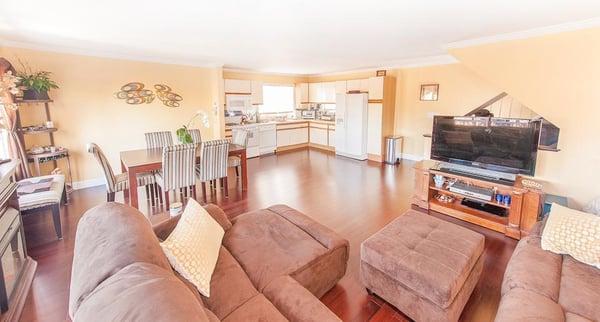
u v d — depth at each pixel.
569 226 1.91
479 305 2.03
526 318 1.34
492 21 2.89
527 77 3.36
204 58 5.16
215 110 5.98
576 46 3.00
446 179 3.59
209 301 1.44
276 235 2.14
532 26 3.08
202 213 1.89
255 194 4.30
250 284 1.61
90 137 4.64
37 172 3.93
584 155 3.14
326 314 1.40
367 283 2.07
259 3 2.32
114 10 2.49
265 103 7.79
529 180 3.09
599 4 2.40
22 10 2.48
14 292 2.01
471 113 5.11
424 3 2.36
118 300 0.81
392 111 6.53
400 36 3.50
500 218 3.20
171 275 1.02
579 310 1.41
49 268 2.44
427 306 1.72
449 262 1.79
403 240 2.06
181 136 4.02
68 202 3.97
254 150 6.89
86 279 1.01
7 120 3.52
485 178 3.18
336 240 2.09
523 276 1.67
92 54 4.48
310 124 8.14
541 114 3.32
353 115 6.59
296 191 4.44
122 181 3.69
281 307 1.47
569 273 1.68
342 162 6.38
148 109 5.20
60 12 2.54
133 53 4.63
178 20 2.79
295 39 3.64
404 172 5.52
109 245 1.16
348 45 4.02
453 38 3.62
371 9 2.49
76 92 4.43
